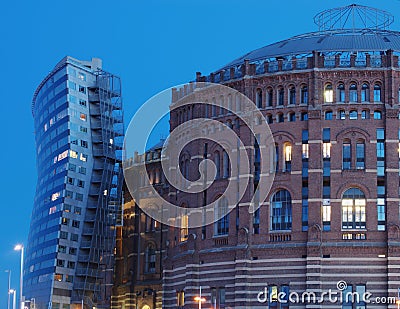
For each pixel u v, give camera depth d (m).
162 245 145.88
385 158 109.44
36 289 179.38
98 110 183.75
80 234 177.00
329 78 111.75
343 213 109.06
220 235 115.25
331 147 110.31
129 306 149.38
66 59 185.38
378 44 117.56
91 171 180.75
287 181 110.81
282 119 112.81
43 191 187.88
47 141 189.38
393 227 107.06
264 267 109.94
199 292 116.31
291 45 120.50
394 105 110.25
